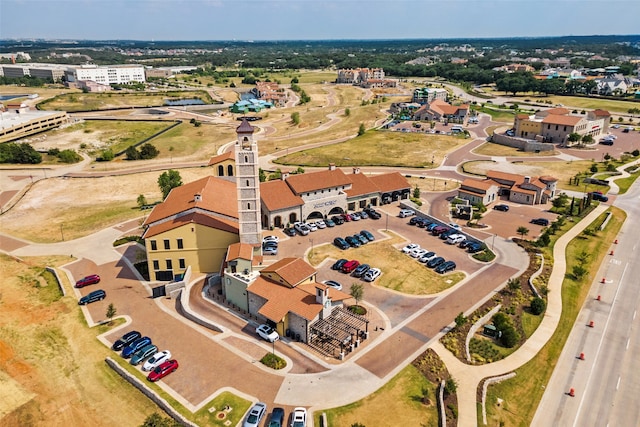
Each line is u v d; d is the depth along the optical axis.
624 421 54.72
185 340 67.50
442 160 171.62
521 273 86.75
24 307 76.38
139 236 105.44
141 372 60.66
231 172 112.69
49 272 89.12
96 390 58.06
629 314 75.56
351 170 162.12
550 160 167.88
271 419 51.66
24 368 61.75
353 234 105.25
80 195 140.62
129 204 130.75
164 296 80.62
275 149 199.88
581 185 138.88
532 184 125.19
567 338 69.19
